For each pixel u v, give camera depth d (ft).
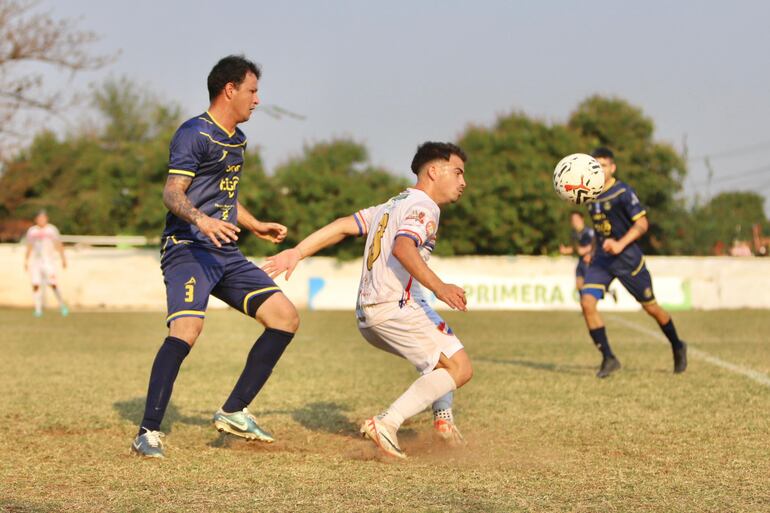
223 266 32.60
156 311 139.54
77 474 27.12
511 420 38.22
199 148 31.27
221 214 32.65
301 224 156.87
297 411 41.45
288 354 71.41
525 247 160.15
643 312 141.18
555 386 49.70
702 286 152.87
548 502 23.31
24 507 22.59
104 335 89.71
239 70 31.73
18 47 152.87
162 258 32.83
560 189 47.03
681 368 55.31
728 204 207.21
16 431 35.50
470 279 149.28
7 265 148.97
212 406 43.09
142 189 172.86
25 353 69.72
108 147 258.57
